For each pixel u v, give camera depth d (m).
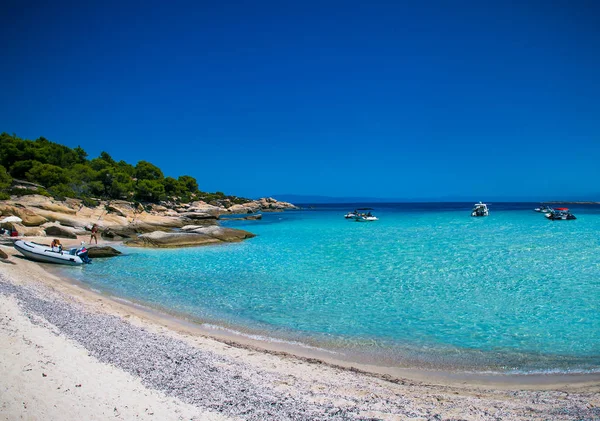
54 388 7.98
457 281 20.50
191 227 46.00
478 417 7.89
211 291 18.97
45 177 59.47
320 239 40.41
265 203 141.75
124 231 41.88
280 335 13.09
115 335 11.83
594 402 8.62
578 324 13.87
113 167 85.56
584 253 28.28
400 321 14.45
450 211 111.31
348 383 9.51
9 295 14.95
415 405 8.42
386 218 77.12
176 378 9.14
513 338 12.69
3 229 33.97
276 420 7.54
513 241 35.72
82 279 21.58
